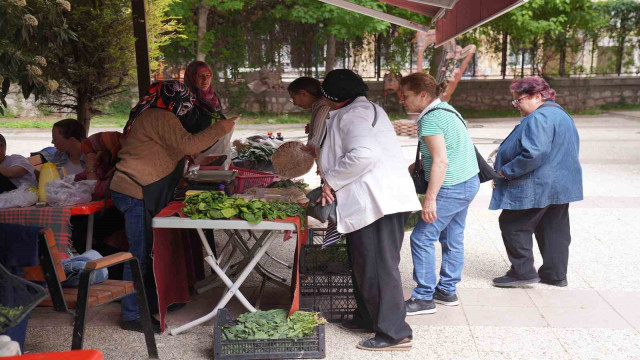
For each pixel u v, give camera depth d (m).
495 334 3.85
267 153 5.26
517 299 4.45
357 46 21.19
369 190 3.39
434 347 3.67
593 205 7.46
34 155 4.98
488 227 6.57
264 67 20.84
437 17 5.82
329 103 3.60
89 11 6.11
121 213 4.34
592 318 4.09
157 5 10.21
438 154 3.78
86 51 6.36
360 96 3.58
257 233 6.36
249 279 4.93
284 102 20.70
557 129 4.36
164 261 3.90
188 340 3.78
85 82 6.42
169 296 4.04
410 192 3.47
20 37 3.86
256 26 20.52
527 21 19.41
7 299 2.60
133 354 3.60
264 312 3.75
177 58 20.06
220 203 3.61
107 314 4.21
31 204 3.94
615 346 3.67
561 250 4.65
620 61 22.70
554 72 22.55
